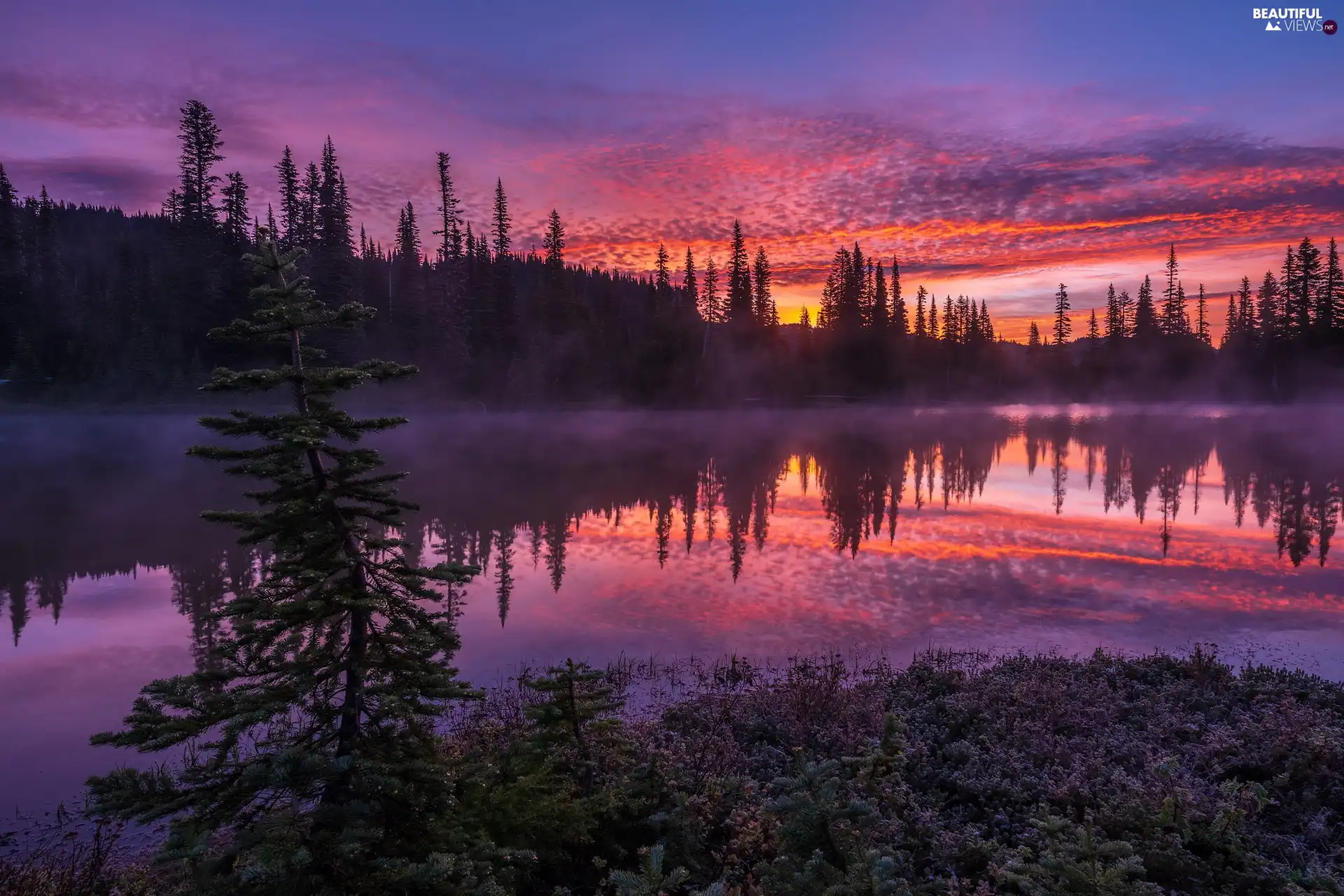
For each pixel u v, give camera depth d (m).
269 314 5.28
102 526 27.42
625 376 87.31
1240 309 106.12
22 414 63.81
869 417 87.75
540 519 28.17
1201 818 6.65
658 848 4.84
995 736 9.26
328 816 4.65
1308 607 15.91
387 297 78.50
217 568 20.84
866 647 13.79
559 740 6.61
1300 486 34.53
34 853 7.55
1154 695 10.48
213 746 4.92
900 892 4.61
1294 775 7.74
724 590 17.88
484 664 12.88
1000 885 5.77
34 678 12.66
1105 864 5.66
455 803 5.43
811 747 9.30
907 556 21.53
